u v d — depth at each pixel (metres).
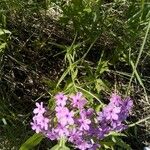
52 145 0.37
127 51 0.39
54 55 0.39
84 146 0.29
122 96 0.41
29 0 0.39
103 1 0.42
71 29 0.42
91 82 0.35
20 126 0.36
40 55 0.42
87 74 0.39
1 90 0.38
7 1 0.38
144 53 0.42
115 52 0.39
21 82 0.40
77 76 0.39
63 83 0.40
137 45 0.40
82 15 0.37
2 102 0.36
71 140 0.29
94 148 0.30
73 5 0.37
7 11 0.39
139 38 0.40
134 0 0.37
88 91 0.34
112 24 0.39
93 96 0.33
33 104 0.39
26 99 0.39
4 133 0.35
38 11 0.41
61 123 0.28
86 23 0.37
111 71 0.40
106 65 0.38
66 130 0.29
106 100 0.40
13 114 0.36
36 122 0.30
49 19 0.43
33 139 0.30
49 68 0.42
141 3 0.35
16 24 0.41
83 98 0.30
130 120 0.40
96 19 0.37
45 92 0.40
